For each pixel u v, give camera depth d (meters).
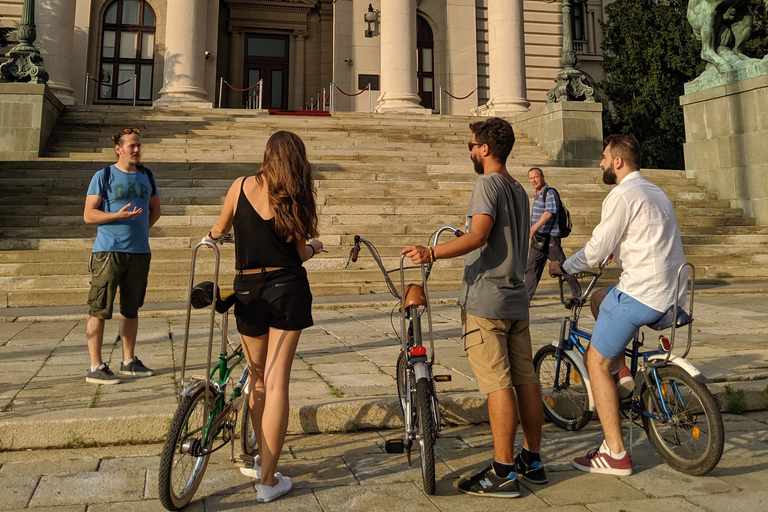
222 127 17.77
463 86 26.47
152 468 3.54
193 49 20.06
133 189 4.94
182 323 7.85
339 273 10.48
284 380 3.19
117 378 4.87
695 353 6.02
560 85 18.92
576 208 13.62
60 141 16.27
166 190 12.45
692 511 3.07
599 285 11.12
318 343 6.61
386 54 21.27
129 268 4.95
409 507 3.12
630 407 3.80
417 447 3.96
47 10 19.56
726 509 3.10
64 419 3.88
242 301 3.21
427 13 26.80
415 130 18.94
